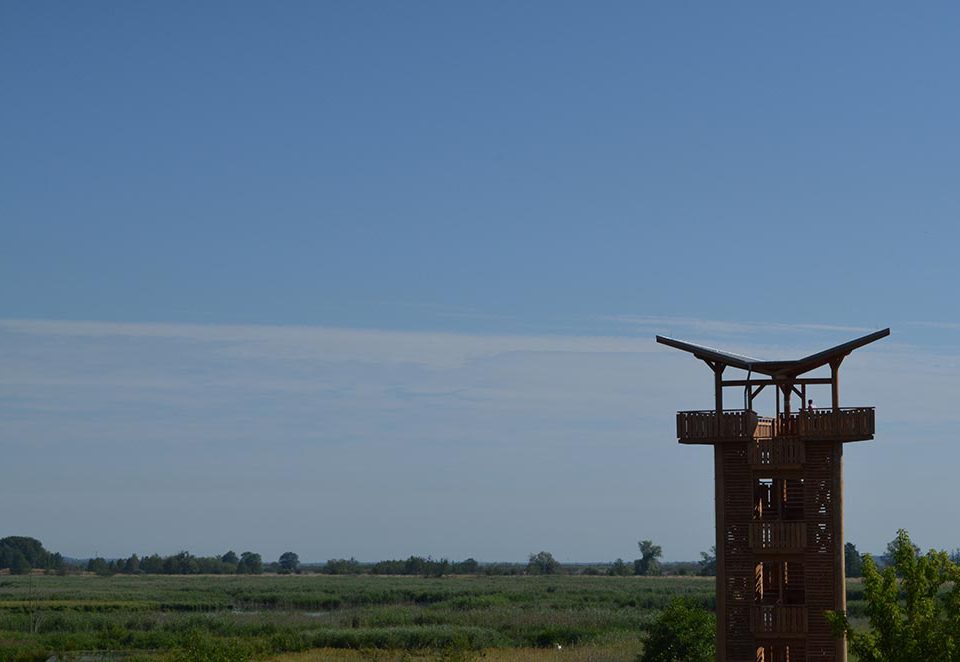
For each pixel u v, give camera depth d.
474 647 95.94
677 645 65.19
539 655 87.62
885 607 39.69
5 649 94.81
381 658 89.50
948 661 38.16
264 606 164.25
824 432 51.53
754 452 52.12
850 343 51.22
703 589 191.88
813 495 51.97
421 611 140.25
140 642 102.81
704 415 52.94
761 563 53.34
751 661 51.84
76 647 100.38
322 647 101.31
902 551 40.56
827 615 41.88
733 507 52.66
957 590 39.50
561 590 193.25
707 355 52.84
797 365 52.12
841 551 51.31
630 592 181.62
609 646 93.25
